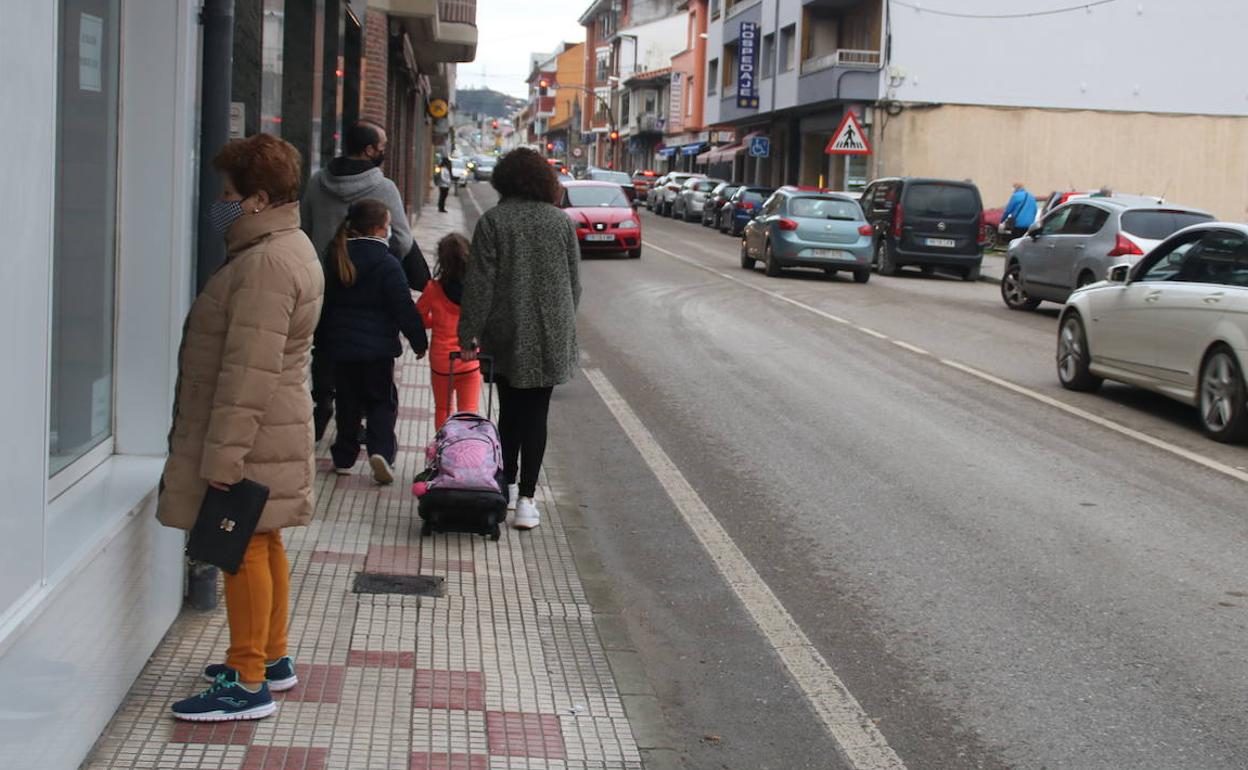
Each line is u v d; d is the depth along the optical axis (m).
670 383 12.40
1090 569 6.91
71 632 3.72
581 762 4.49
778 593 6.48
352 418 7.99
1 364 3.08
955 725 5.00
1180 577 6.80
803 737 4.87
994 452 9.70
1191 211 17.77
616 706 4.99
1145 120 39.16
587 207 28.30
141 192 5.04
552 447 9.59
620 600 6.29
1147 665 5.61
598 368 13.21
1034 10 38.38
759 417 10.83
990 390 12.49
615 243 27.77
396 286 7.56
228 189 4.23
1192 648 5.81
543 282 6.92
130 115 5.02
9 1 3.06
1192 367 10.62
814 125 45.50
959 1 38.12
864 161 40.81
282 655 4.78
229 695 4.48
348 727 4.56
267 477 4.27
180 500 4.27
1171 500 8.39
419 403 10.64
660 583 6.59
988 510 8.04
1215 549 7.32
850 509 8.03
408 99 32.44
